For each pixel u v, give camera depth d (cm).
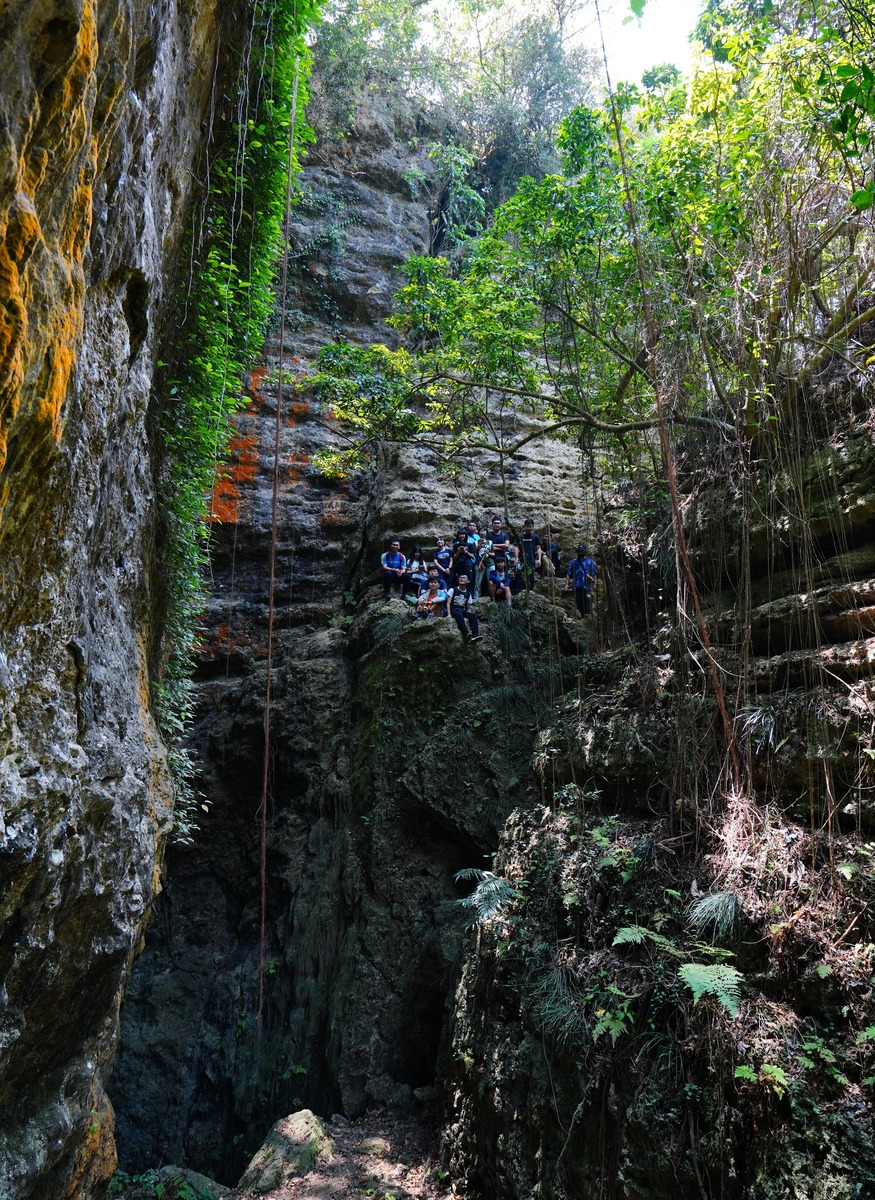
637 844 688
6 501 295
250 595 1491
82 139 290
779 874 563
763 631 700
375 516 1472
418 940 1051
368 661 1258
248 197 848
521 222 939
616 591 984
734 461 750
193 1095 1131
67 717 391
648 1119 532
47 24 248
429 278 1092
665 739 738
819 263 672
